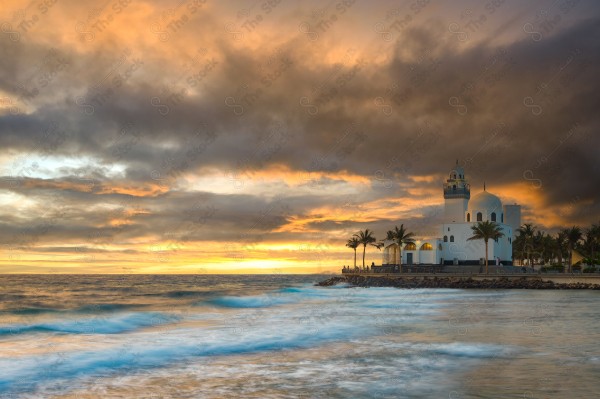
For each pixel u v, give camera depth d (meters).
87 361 20.48
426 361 20.45
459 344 24.55
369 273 116.81
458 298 63.31
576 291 82.06
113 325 32.84
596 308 45.56
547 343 24.53
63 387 16.58
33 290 97.19
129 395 15.66
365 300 60.75
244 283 171.12
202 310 46.69
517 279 95.62
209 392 15.96
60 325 32.16
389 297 67.00
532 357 20.84
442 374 17.98
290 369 19.36
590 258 116.69
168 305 53.81
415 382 16.89
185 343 25.30
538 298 62.28
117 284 142.50
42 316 39.84
